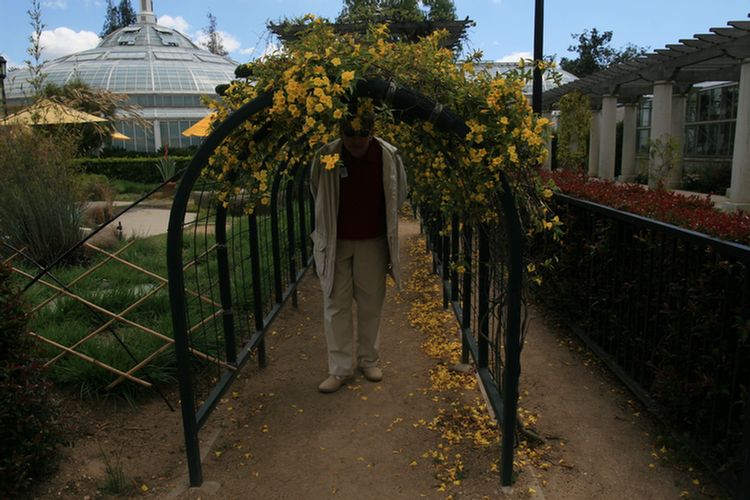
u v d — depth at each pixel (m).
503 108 1.90
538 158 1.91
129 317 3.81
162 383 3.10
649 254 2.59
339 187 2.92
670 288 2.34
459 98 1.90
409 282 5.42
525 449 2.43
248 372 3.38
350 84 1.78
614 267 3.02
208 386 3.12
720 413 2.09
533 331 3.93
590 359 3.40
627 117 16.23
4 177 5.20
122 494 2.18
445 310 4.46
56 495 2.15
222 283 2.69
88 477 2.28
